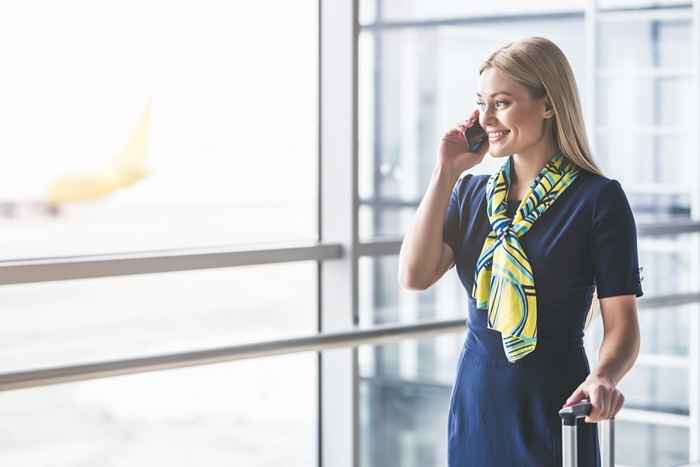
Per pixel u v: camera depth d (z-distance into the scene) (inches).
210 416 669.9
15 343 757.3
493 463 88.0
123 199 581.6
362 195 199.0
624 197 86.2
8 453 714.8
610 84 208.1
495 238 88.1
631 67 209.5
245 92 361.4
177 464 690.8
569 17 206.7
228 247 159.8
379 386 205.5
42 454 717.3
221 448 665.6
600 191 85.6
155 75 429.1
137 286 780.6
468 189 92.4
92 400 722.8
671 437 214.8
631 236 85.8
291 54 190.1
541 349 86.2
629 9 208.7
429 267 92.0
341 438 180.9
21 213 681.6
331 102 179.6
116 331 781.9
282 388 629.3
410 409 208.1
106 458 721.6
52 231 665.0
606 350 84.3
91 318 776.3
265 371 629.3
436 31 202.7
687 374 215.2
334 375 181.0
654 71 209.9
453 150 91.5
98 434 722.8
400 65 201.0
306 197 183.6
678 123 211.3
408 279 92.7
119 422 719.7
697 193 212.4
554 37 206.5
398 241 185.2
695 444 216.1
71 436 723.4
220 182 399.9
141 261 143.4
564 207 86.2
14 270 130.7
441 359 209.9
